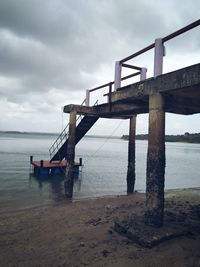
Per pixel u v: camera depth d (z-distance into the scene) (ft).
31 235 24.49
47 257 18.85
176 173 107.76
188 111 31.14
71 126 42.42
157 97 20.99
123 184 69.41
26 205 42.01
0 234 25.21
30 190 56.08
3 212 36.94
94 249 19.19
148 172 21.34
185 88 18.80
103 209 34.86
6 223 29.27
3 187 59.41
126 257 17.06
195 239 19.06
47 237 23.52
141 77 29.35
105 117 47.65
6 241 23.07
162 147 20.77
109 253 18.03
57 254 19.20
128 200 42.65
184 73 18.44
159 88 20.76
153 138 21.08
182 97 22.93
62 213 33.17
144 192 55.57
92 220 28.32
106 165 122.31
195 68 17.53
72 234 23.63
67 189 45.11
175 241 18.72
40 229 26.32
